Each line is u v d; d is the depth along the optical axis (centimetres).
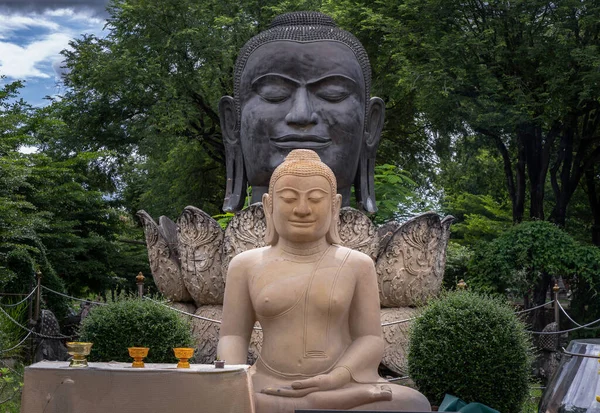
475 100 1902
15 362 1171
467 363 743
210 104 2417
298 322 609
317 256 628
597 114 2028
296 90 877
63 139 2520
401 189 1430
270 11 2305
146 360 769
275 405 582
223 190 2736
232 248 853
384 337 865
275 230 637
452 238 2944
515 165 2331
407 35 1950
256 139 880
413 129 2559
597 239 2303
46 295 1603
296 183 620
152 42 2306
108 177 2669
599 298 1728
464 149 2367
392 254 870
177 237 900
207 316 884
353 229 847
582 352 428
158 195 2708
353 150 886
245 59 913
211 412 438
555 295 1235
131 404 436
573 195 2547
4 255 1460
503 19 1903
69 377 440
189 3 2258
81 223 1986
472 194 2853
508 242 1731
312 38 888
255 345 827
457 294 800
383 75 2216
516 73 1962
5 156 1698
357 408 596
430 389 754
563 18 1859
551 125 1975
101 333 772
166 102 2284
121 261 2173
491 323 754
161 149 2472
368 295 630
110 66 2275
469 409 615
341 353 617
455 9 1920
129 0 2288
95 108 2459
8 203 1435
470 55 1911
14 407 811
